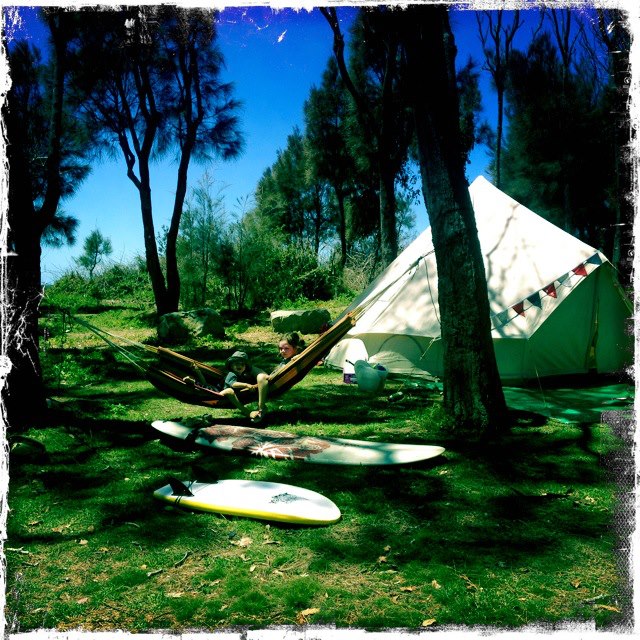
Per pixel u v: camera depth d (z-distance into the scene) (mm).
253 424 6531
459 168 6156
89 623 2852
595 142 19812
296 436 5762
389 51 15477
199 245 19547
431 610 2951
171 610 2961
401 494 4480
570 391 8289
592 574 3289
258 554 3566
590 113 19703
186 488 4352
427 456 5145
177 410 7512
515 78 22438
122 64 16609
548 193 21156
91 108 17031
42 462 5207
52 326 14820
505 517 4055
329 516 3973
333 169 29516
